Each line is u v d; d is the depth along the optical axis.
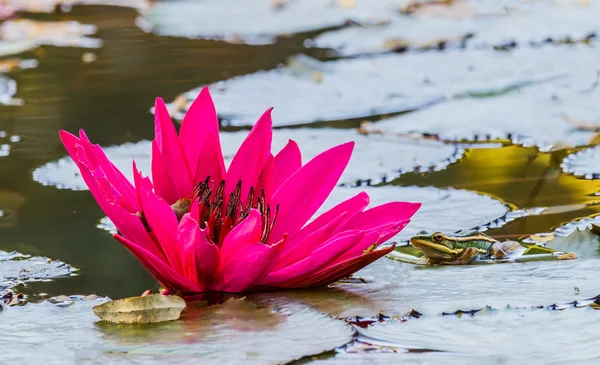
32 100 2.32
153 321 1.63
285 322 1.62
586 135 1.96
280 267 1.67
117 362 1.59
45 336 1.62
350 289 1.67
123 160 1.93
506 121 2.00
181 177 1.70
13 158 1.95
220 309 1.64
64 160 1.94
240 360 1.59
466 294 1.65
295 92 2.31
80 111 2.17
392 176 1.88
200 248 1.65
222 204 1.69
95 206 1.84
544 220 1.77
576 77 2.23
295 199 1.70
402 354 1.59
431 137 1.98
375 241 1.67
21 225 1.80
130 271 1.72
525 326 1.61
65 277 1.72
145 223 1.68
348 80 2.43
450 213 1.79
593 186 1.84
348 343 1.60
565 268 1.69
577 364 1.58
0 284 1.70
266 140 1.70
